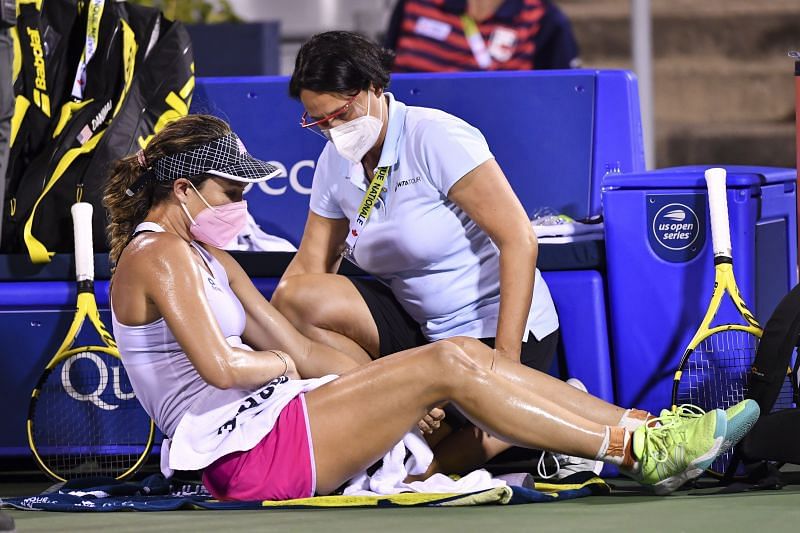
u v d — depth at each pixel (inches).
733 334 605.0
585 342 620.1
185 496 547.8
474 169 549.6
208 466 513.3
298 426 508.1
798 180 617.9
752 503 494.9
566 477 561.6
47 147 658.2
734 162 1333.7
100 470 639.8
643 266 614.2
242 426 509.0
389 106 563.5
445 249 568.7
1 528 442.3
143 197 521.0
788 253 669.9
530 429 504.4
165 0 1147.3
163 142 515.5
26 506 520.7
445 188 555.2
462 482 526.0
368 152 567.2
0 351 642.2
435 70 1003.9
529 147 701.3
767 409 548.7
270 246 679.7
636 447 506.0
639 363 618.8
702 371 608.1
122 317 512.1
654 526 446.0
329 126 549.6
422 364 503.2
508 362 529.0
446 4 996.6
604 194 619.2
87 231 617.6
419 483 529.3
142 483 569.9
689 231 607.8
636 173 633.6
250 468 506.6
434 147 553.6
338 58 537.0
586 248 622.2
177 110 669.3
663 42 1432.1
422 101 705.6
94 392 635.5
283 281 594.2
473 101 702.5
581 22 1409.9
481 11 994.7
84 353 631.2
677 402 597.3
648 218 612.1
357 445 506.0
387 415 503.8
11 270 640.4
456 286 574.6
